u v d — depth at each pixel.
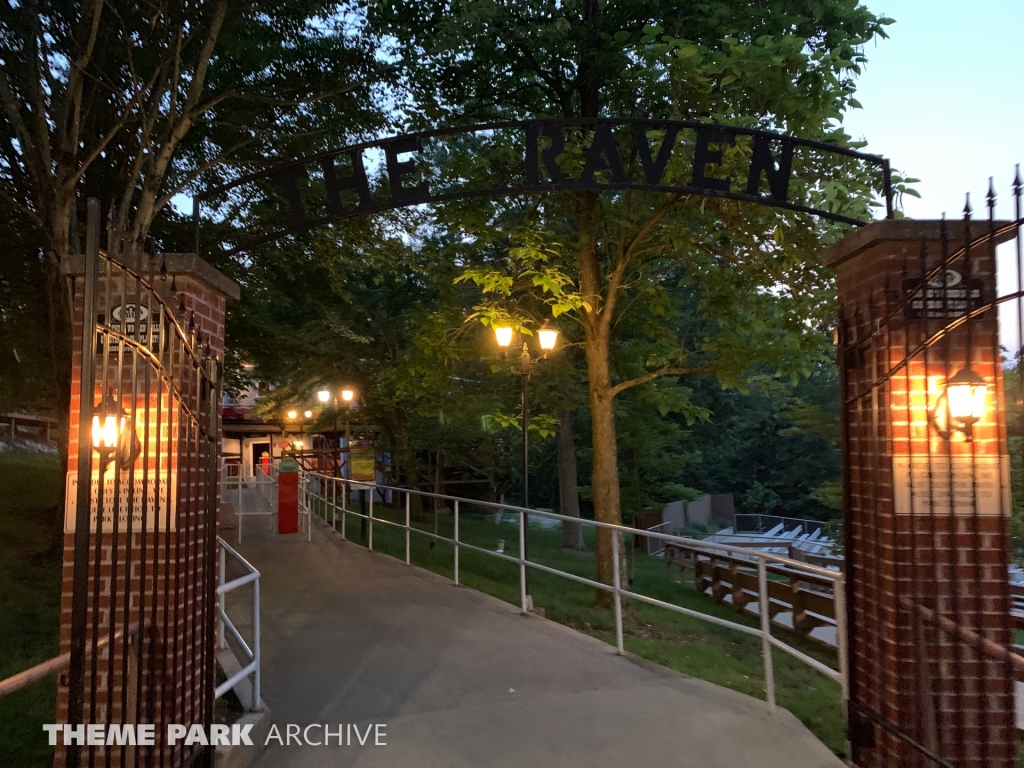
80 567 3.05
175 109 9.46
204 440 4.33
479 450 21.27
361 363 19.11
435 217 12.73
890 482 4.08
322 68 11.88
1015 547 8.70
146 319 4.23
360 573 10.44
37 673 2.81
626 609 10.74
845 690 4.50
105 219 11.35
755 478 41.56
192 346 3.99
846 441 4.55
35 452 22.73
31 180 10.85
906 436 4.07
